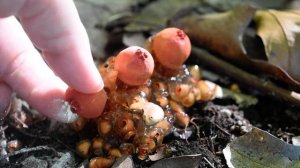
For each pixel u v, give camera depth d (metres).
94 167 0.17
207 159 0.18
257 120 0.20
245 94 0.21
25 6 0.14
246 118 0.20
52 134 0.19
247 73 0.21
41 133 0.19
